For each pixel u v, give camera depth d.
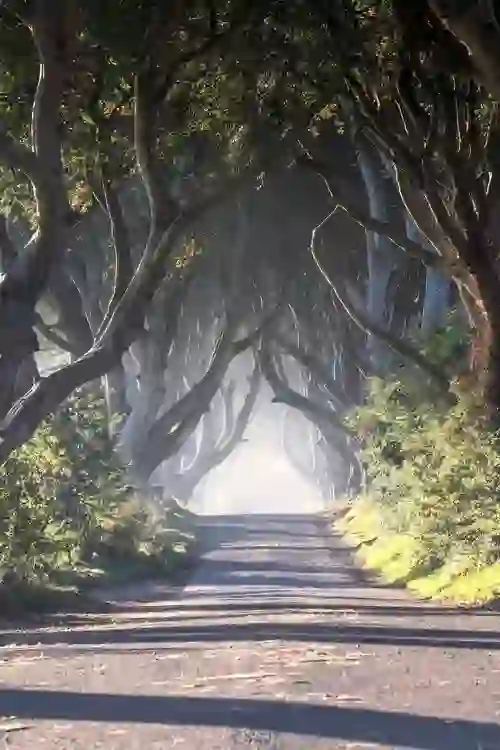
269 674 27.33
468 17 37.59
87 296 83.56
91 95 47.28
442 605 44.56
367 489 102.19
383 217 77.62
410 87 52.47
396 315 94.50
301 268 102.38
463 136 53.91
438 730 20.31
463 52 49.69
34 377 57.81
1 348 41.41
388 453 72.94
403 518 66.81
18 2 40.62
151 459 89.50
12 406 43.69
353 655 30.41
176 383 117.50
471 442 50.97
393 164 58.72
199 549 83.50
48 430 52.22
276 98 52.97
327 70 51.72
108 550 58.69
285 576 61.44
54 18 40.22
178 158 58.00
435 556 53.75
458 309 70.56
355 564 69.56
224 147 56.97
